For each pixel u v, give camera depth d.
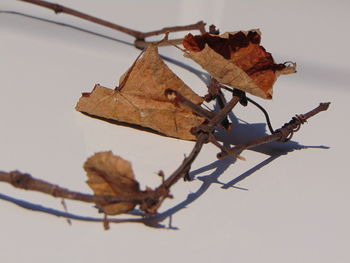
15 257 0.35
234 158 0.41
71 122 0.41
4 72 0.44
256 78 0.40
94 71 0.45
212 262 0.36
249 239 0.37
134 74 0.40
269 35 0.52
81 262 0.35
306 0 0.56
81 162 0.39
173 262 0.36
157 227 0.37
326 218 0.39
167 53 0.48
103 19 0.51
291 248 0.37
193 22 0.52
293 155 0.42
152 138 0.41
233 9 0.54
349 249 0.38
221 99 0.41
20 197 0.37
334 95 0.47
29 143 0.40
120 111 0.41
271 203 0.39
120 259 0.36
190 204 0.38
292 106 0.45
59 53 0.46
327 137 0.44
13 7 0.49
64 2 0.51
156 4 0.53
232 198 0.39
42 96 0.43
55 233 0.36
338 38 0.53
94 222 0.37
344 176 0.41
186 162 0.37
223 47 0.40
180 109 0.40
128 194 0.36
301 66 0.49
